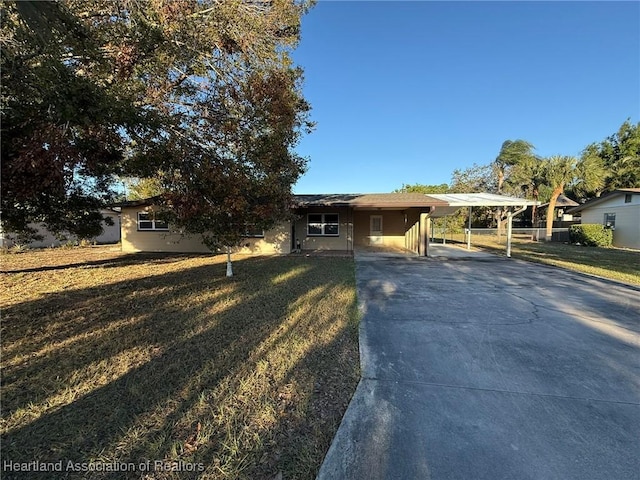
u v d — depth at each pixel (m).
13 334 3.96
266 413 2.36
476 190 30.58
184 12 5.04
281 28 6.65
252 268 9.80
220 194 5.75
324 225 16.48
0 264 10.48
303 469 1.83
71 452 1.92
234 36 5.66
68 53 4.03
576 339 3.96
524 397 2.63
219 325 4.35
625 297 6.20
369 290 6.80
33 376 2.87
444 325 4.49
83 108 3.48
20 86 3.27
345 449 2.00
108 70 4.46
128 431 2.12
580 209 20.92
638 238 16.55
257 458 1.91
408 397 2.63
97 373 2.94
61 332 4.04
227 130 5.85
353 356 3.42
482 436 2.13
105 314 4.84
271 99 6.04
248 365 3.14
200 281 7.57
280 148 6.43
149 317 4.70
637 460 1.91
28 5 3.05
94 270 9.28
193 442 2.03
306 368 3.11
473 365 3.23
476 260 12.17
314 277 8.18
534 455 1.95
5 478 1.71
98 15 4.59
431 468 1.84
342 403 2.53
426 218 13.81
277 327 4.29
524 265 10.78
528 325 4.50
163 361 3.21
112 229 22.30
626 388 2.78
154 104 5.66
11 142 3.04
